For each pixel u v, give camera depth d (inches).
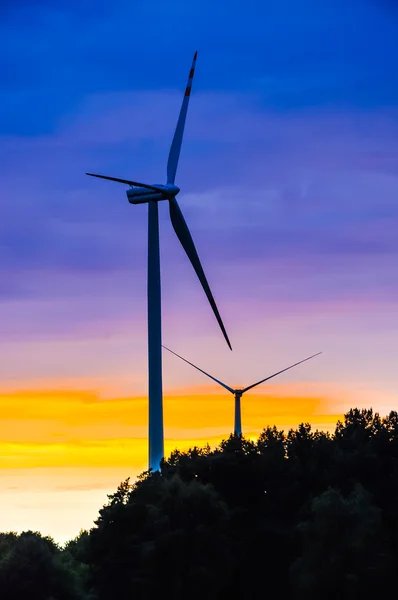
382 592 7864.2
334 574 7780.5
